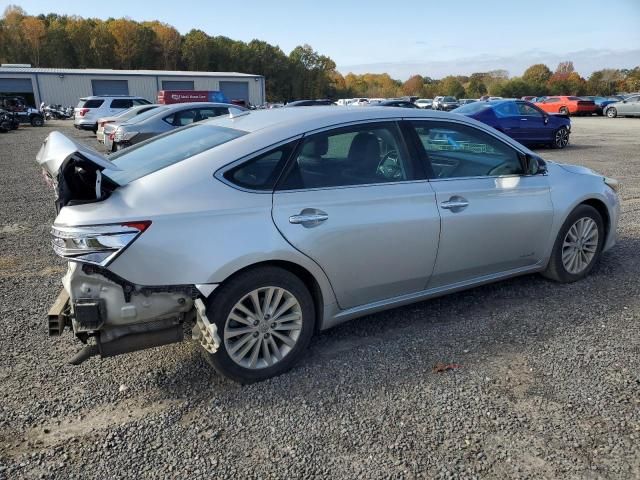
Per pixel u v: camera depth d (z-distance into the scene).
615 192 4.97
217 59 94.56
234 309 2.97
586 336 3.65
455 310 4.11
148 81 53.00
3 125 25.94
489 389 3.03
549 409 2.84
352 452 2.53
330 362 3.36
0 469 2.42
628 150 15.42
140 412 2.87
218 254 2.83
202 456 2.52
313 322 3.27
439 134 3.77
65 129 28.41
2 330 3.82
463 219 3.71
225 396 3.01
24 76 49.22
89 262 2.62
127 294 2.72
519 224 4.06
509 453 2.51
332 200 3.20
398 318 3.98
